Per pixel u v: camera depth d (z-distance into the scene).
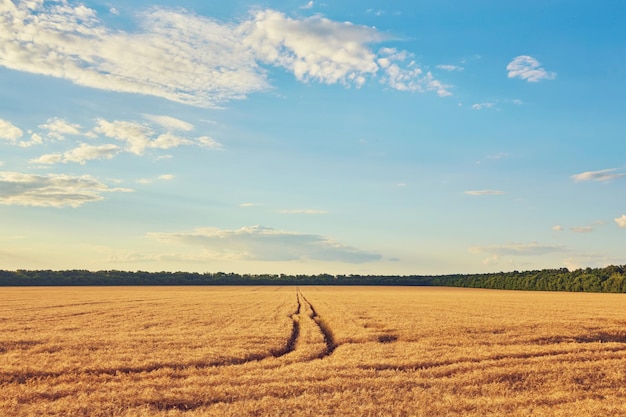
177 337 28.27
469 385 17.44
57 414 13.76
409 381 17.69
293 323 38.91
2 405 14.62
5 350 24.56
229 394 15.80
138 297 82.56
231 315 44.59
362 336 29.22
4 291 109.88
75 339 27.22
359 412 13.88
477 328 33.38
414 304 62.56
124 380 18.23
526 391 16.81
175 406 14.80
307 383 17.23
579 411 14.13
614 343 27.86
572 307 56.97
